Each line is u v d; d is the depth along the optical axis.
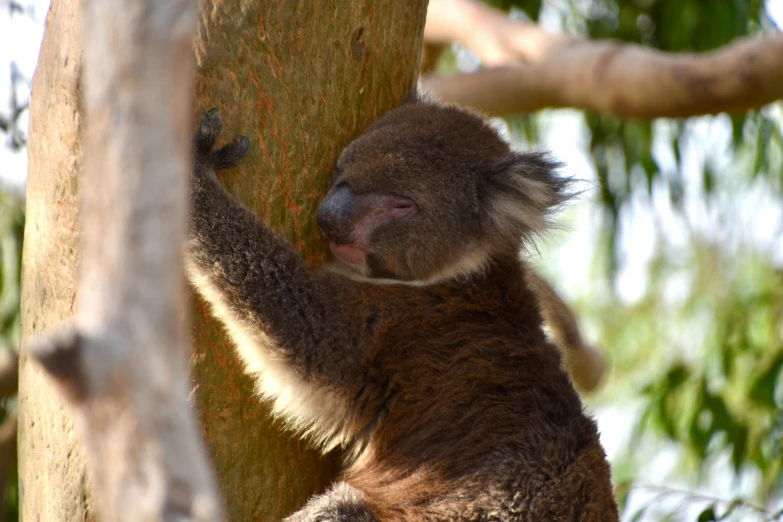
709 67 13.52
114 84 2.85
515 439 7.56
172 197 2.84
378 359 7.87
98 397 2.76
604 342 19.55
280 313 7.44
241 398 7.34
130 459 2.79
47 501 6.93
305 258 7.75
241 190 7.34
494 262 8.53
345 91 7.64
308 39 7.32
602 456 7.77
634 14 17.83
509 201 8.59
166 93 2.87
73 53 6.78
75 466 6.80
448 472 7.53
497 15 16.84
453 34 17.23
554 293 10.47
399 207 8.19
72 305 6.87
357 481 7.78
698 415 13.41
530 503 7.34
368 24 7.66
